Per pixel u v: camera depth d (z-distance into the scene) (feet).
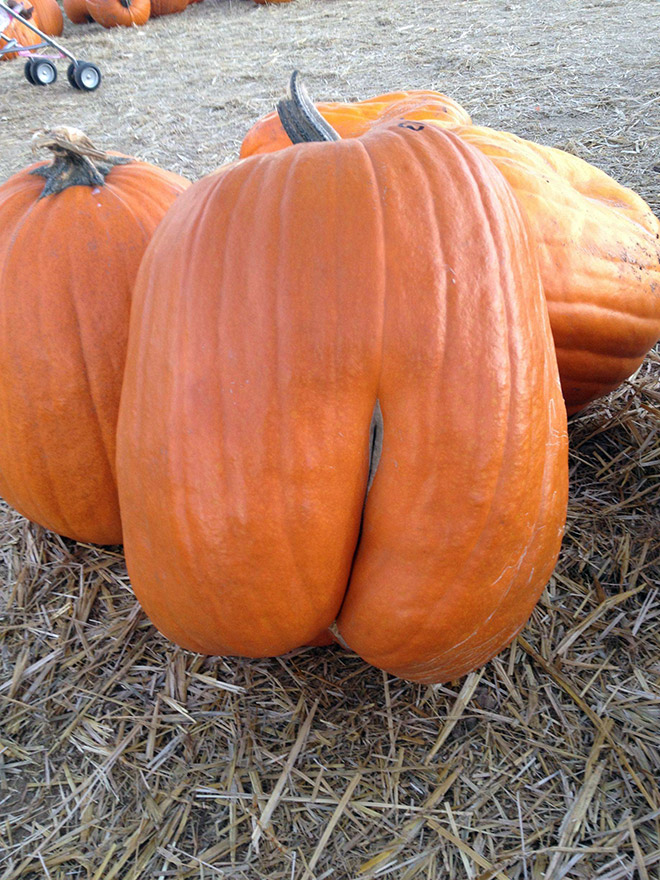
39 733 2.43
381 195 1.77
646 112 6.33
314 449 1.78
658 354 3.74
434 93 3.44
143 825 2.14
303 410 1.76
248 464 1.78
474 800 2.15
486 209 1.81
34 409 2.51
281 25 12.33
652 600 2.67
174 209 2.00
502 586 1.91
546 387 1.91
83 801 2.22
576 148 5.70
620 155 5.56
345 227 1.75
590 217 2.77
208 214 1.84
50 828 2.17
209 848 2.08
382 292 1.73
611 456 3.25
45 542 3.10
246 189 1.84
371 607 1.94
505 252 1.80
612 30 9.06
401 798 2.17
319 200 1.77
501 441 1.77
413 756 2.26
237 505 1.80
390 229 1.75
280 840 2.09
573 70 7.70
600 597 2.70
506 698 2.40
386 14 11.94
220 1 15.48
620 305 2.79
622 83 7.11
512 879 1.98
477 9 11.36
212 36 12.21
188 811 2.17
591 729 2.31
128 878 2.04
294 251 1.74
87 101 9.43
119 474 2.03
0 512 3.35
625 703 2.38
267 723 2.37
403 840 2.07
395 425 1.79
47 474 2.62
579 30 9.27
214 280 1.79
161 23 13.87
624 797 2.14
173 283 1.84
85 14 14.51
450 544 1.81
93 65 9.80
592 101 6.74
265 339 1.75
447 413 1.74
